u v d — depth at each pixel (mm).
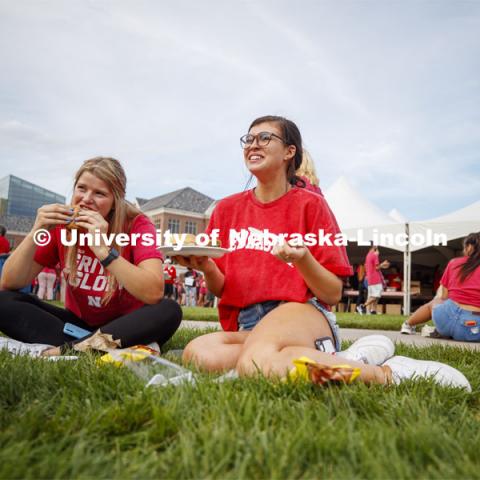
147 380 1772
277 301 2465
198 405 1396
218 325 6035
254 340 2031
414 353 3154
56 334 2732
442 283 5938
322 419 1289
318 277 2201
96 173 2650
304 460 1069
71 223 2566
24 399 1504
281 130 2531
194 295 18422
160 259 2754
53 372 1841
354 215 14117
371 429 1236
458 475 995
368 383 1835
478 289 5363
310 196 2500
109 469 1018
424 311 6059
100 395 1569
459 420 1417
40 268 2924
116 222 2729
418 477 1008
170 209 49344
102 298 2783
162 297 2723
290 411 1366
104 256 2529
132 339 2500
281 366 1827
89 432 1229
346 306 15461
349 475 976
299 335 2057
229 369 2172
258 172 2518
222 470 1027
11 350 2525
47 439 1179
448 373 1944
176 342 3535
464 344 4820
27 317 2711
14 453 1051
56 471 990
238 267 2566
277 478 971
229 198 2785
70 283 2787
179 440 1188
